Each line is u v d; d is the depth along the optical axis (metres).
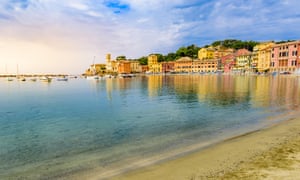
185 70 179.75
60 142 11.16
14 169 7.95
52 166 8.12
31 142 11.23
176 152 9.01
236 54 151.00
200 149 9.18
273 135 10.57
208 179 6.31
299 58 94.81
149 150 9.48
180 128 13.39
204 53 188.00
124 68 194.25
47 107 23.42
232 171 6.71
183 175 6.71
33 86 71.31
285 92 33.25
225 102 24.66
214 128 13.03
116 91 43.09
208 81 72.19
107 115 18.30
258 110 18.91
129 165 7.88
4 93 43.44
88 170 7.63
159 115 17.92
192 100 27.08
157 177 6.72
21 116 18.42
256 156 7.83
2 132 13.30
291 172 6.42
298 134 10.53
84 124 15.13
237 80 73.25
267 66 114.69
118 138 11.62
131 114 18.59
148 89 46.56
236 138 10.52
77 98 31.94
